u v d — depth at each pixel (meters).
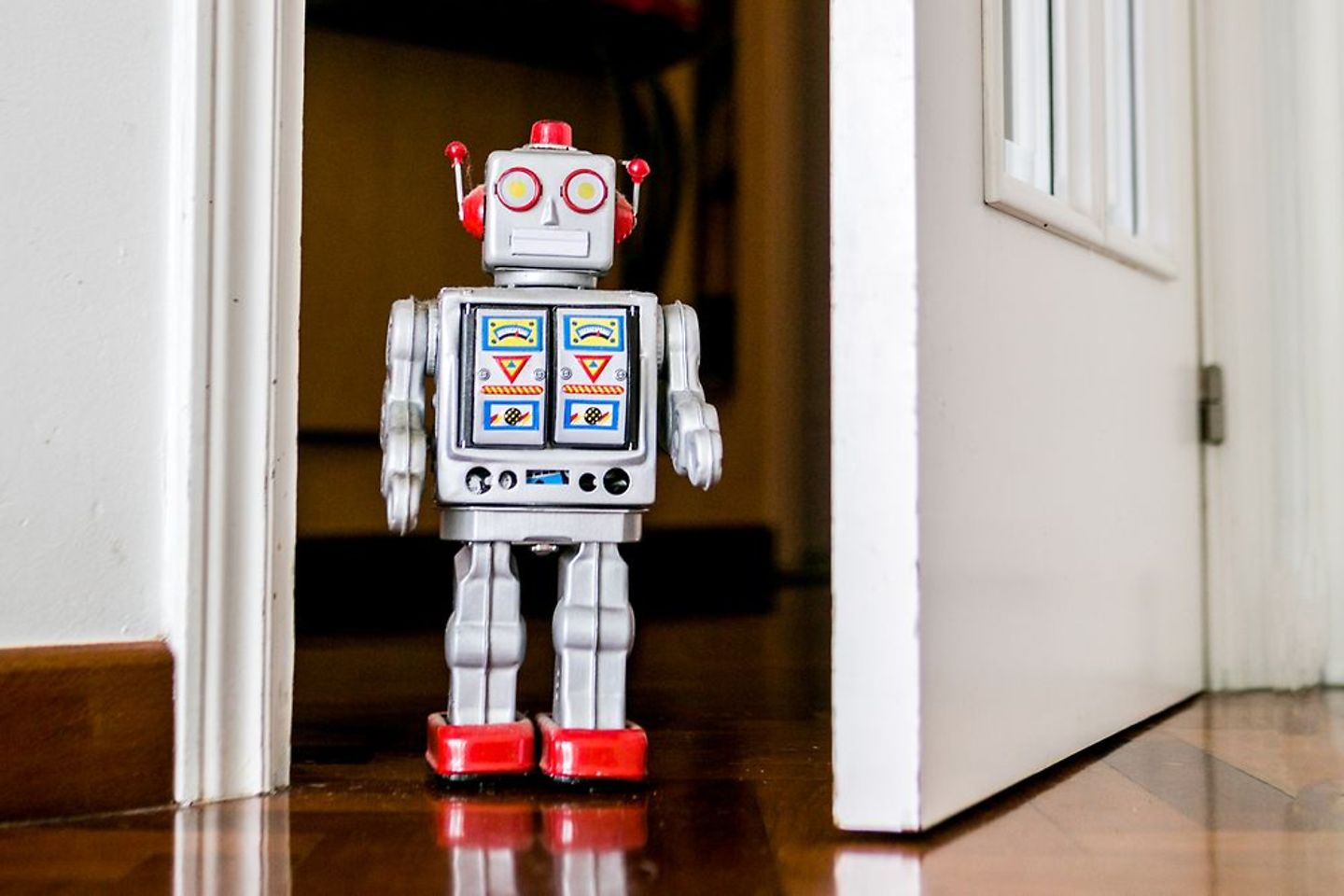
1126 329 1.25
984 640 0.92
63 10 0.88
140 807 0.88
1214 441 1.47
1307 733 1.21
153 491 0.91
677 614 2.25
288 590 0.95
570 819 0.85
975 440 0.91
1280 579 1.49
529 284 1.00
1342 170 1.48
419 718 1.25
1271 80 1.50
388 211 2.22
